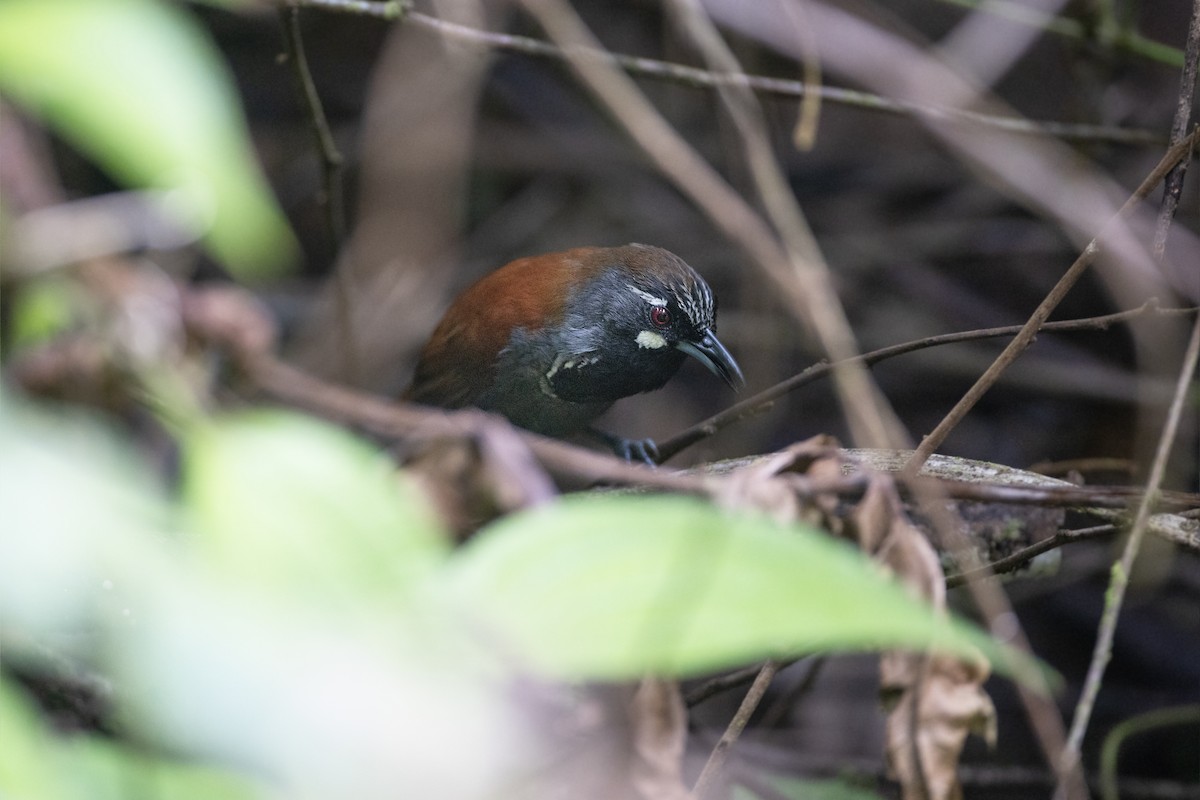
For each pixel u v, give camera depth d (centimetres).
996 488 517
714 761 564
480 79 1323
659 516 233
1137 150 1470
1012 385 1645
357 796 204
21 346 315
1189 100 719
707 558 227
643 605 225
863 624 221
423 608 218
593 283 1237
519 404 1277
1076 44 1302
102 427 292
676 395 1727
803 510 425
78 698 441
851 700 1327
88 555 202
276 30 1803
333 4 956
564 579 229
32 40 208
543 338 1243
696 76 1030
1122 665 1480
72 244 275
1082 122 1339
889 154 1833
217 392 315
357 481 224
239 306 303
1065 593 1519
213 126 213
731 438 1595
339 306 1138
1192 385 1322
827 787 738
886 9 1762
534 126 1838
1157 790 1220
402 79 1305
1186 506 616
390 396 1494
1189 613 1492
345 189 1834
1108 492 529
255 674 201
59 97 208
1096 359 1650
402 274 1418
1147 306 708
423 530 227
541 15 802
